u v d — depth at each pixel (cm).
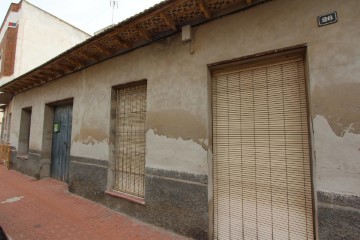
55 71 673
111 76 511
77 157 588
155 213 395
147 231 377
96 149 531
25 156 891
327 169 248
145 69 439
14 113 1010
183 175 363
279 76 308
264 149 311
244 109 332
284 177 294
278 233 292
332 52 254
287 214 288
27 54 1143
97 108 541
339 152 243
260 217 307
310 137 272
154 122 412
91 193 533
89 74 577
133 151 472
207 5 330
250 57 315
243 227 318
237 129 336
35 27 1186
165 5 338
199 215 340
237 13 327
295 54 297
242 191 324
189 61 373
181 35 386
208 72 355
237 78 342
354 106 238
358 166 233
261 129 316
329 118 250
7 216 446
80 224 408
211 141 352
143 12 362
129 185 472
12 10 1192
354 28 244
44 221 422
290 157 292
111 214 450
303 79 290
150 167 410
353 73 241
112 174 502
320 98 257
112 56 510
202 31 362
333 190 244
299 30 276
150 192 405
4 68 1141
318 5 266
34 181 733
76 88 620
